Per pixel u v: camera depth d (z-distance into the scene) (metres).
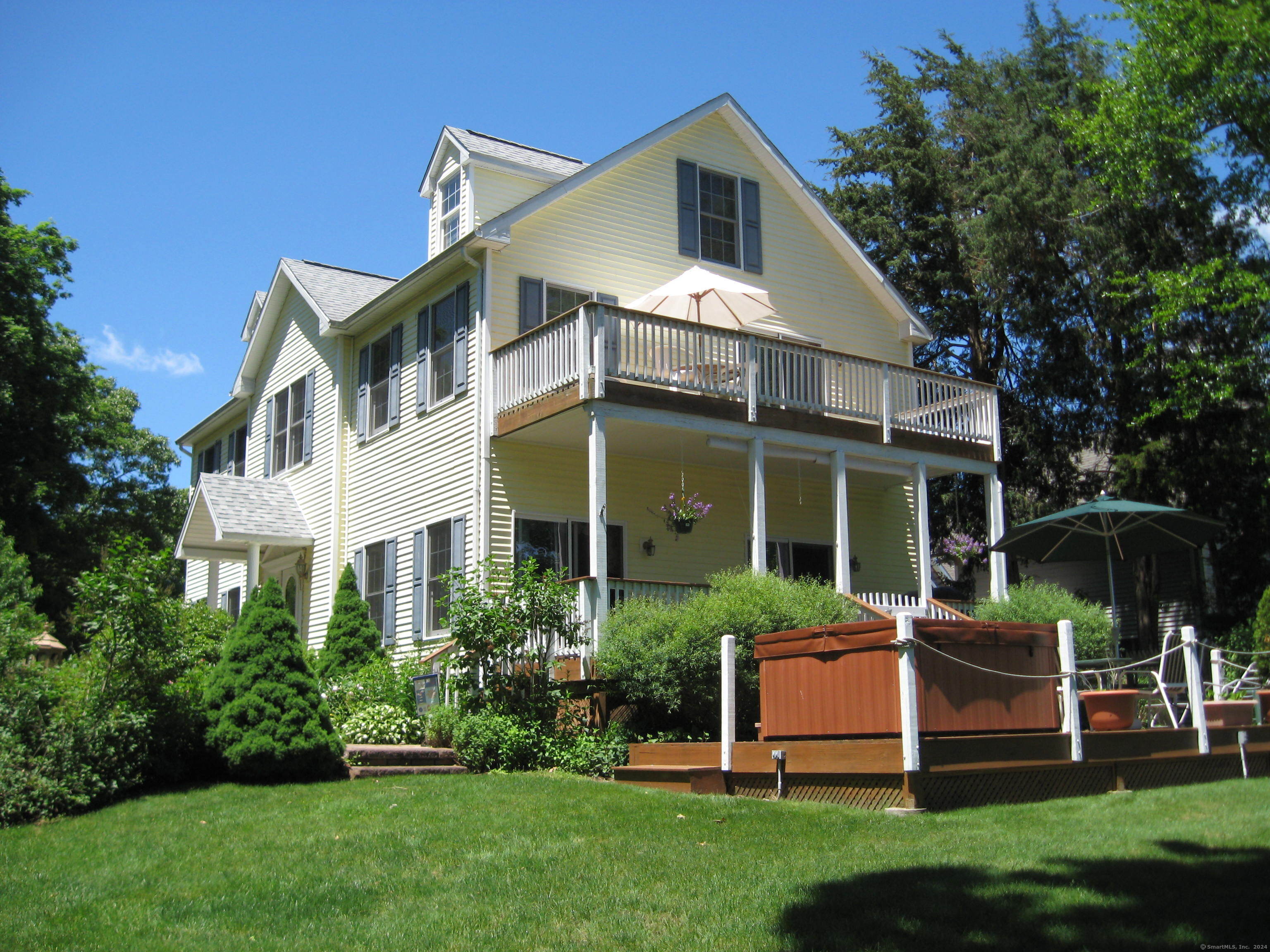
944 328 27.28
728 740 9.72
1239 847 6.66
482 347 15.62
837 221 19.67
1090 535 13.96
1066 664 9.32
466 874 6.80
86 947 5.68
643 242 17.50
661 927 5.65
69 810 8.98
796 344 15.72
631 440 15.56
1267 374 19.83
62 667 10.32
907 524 20.11
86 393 27.14
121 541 10.30
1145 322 20.67
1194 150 20.12
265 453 22.41
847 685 8.85
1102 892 5.73
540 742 11.59
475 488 15.37
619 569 16.25
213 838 7.88
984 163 24.84
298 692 10.60
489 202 17.33
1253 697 12.51
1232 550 21.33
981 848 6.84
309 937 5.75
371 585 18.00
